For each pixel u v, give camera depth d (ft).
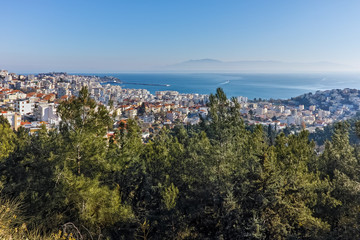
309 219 36.50
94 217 33.78
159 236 42.42
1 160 39.68
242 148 52.65
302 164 53.72
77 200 32.81
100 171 39.34
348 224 35.91
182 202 46.42
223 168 43.88
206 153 47.50
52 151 37.29
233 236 35.45
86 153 36.60
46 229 28.50
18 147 45.88
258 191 37.19
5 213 20.49
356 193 39.19
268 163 38.81
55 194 31.24
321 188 44.45
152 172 53.36
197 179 48.70
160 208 45.09
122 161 45.11
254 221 33.32
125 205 41.57
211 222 40.37
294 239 33.53
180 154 54.13
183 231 42.19
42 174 35.65
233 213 36.52
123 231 40.29
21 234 19.90
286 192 40.01
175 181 52.29
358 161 58.95
